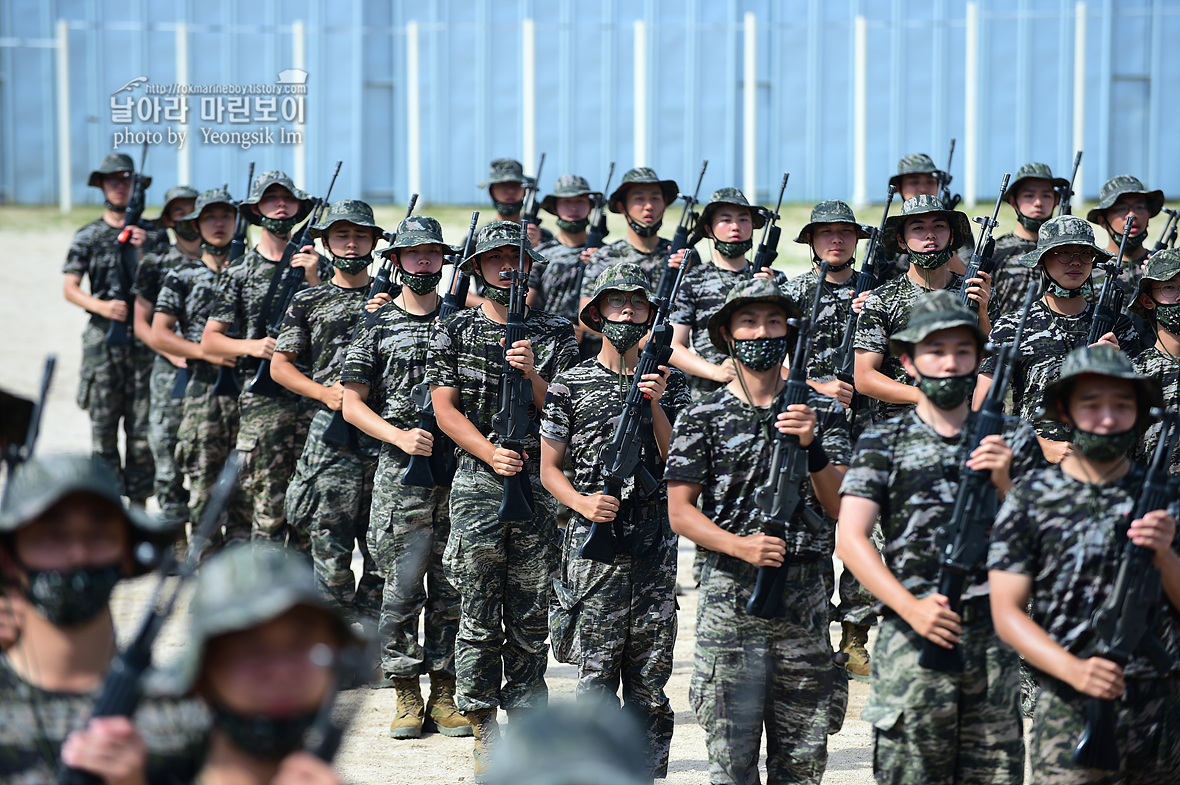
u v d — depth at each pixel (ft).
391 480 76.38
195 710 33.86
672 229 228.84
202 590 29.09
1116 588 45.11
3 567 35.63
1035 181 104.88
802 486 55.83
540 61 272.10
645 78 270.67
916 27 266.16
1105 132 267.59
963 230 90.74
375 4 270.67
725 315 57.67
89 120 274.57
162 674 31.60
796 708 56.34
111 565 35.96
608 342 67.51
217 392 98.94
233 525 101.30
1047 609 46.14
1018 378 81.92
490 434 72.08
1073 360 46.29
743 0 269.44
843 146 269.85
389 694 84.48
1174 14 266.16
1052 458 77.66
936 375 50.21
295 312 87.40
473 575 69.77
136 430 125.80
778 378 58.44
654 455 65.57
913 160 114.21
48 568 35.17
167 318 107.55
